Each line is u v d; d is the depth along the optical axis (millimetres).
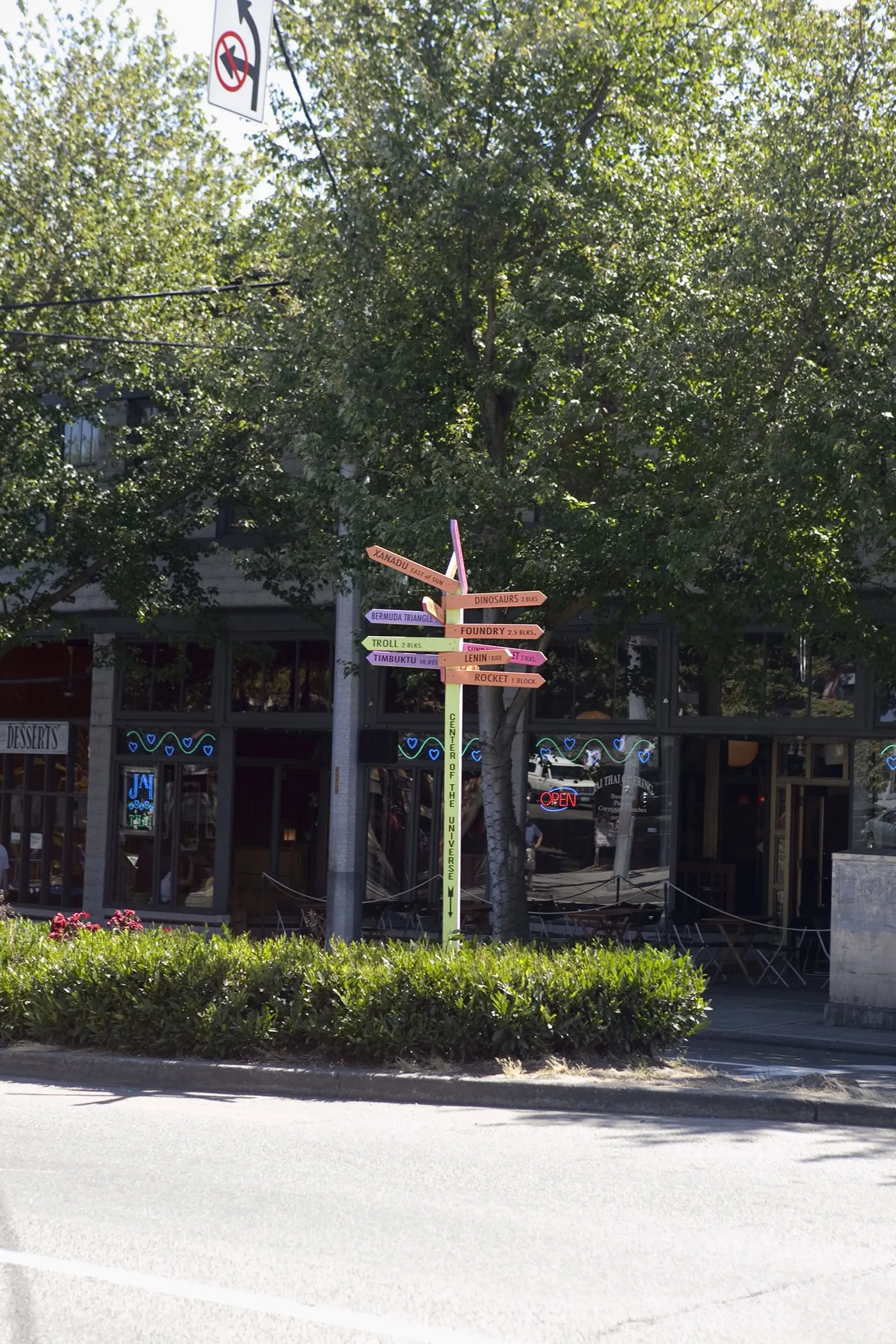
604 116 15469
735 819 21219
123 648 22625
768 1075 11039
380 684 21594
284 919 23719
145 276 19078
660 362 14008
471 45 15180
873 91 14688
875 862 14734
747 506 13914
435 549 14453
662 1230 6387
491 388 15375
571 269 15047
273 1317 5117
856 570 15414
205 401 19172
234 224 19656
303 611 20391
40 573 19578
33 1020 11500
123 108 19234
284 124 15875
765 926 19484
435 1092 9852
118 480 20188
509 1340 4902
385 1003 10477
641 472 14930
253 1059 10719
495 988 10367
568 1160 7867
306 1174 7469
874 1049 13453
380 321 15508
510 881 15633
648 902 19703
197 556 20719
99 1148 8141
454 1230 6332
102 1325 5027
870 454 13562
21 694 25078
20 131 18891
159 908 23250
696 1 15328
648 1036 10578
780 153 14547
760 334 14219
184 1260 5824
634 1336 4961
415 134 15156
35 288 18656
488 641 15742
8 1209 6664
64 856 24500
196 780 23234
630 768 19938
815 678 18766
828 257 14188
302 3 15703
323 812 24500
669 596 15562
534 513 16656
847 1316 5230
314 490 16219
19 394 18438
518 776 20531
